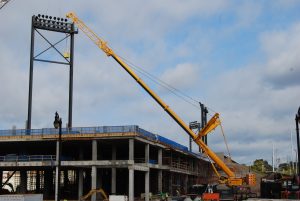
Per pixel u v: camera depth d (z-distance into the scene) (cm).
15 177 9550
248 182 6556
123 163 6600
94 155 6756
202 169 10975
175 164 8944
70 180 9125
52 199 7625
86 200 6862
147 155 7225
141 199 7188
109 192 8844
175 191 9175
